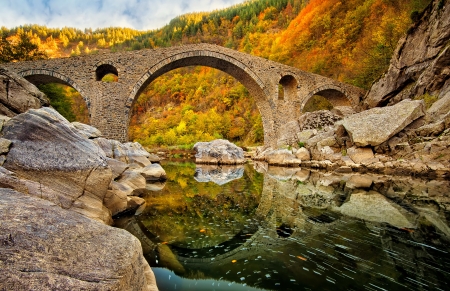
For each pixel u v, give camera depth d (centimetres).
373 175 1248
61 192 418
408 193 836
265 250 425
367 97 2622
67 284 159
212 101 6806
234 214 661
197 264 381
